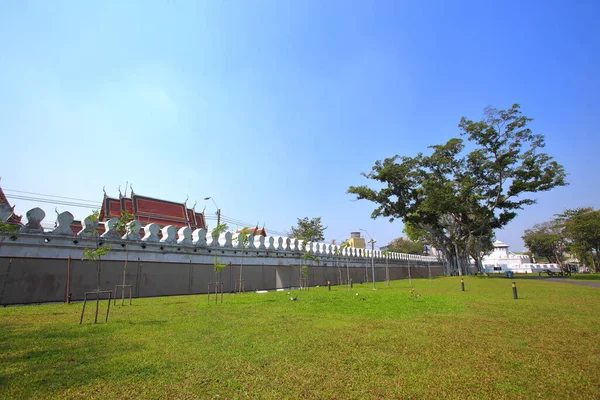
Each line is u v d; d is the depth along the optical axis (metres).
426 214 51.25
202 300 19.17
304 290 28.28
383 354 7.48
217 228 24.62
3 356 7.08
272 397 5.18
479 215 49.12
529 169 45.09
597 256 74.38
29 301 18.20
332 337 9.11
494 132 44.28
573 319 12.16
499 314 13.42
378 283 42.12
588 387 5.65
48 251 19.23
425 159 49.16
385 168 49.31
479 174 47.31
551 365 6.77
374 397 5.22
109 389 5.43
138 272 23.06
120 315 12.75
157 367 6.50
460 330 10.13
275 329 10.17
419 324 11.16
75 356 7.15
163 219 44.25
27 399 5.02
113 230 22.19
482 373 6.30
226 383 5.72
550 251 91.31
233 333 9.54
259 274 32.19
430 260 79.88
